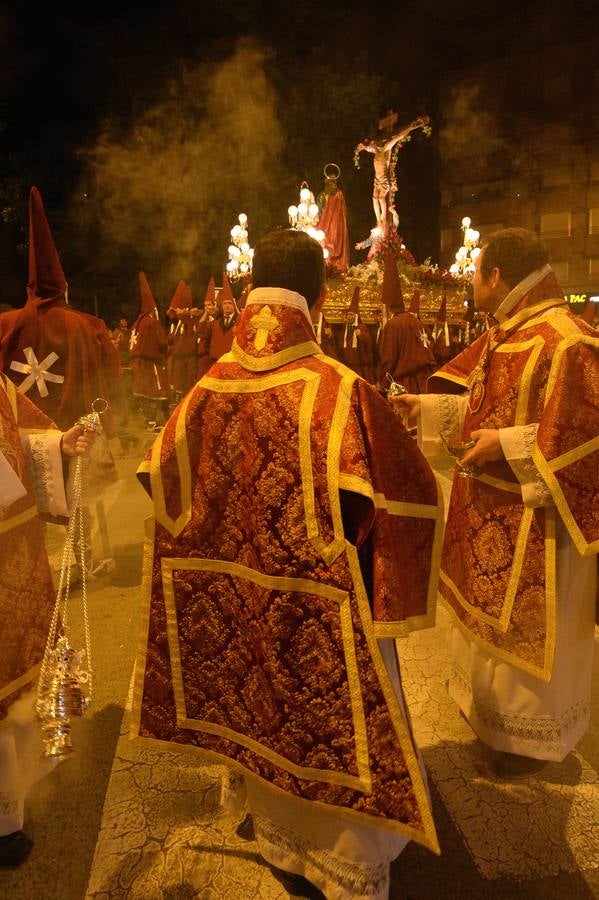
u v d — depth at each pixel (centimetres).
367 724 148
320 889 167
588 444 191
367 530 148
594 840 201
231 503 160
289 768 155
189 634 168
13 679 190
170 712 172
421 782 146
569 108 2364
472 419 223
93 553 450
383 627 145
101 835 206
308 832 168
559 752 214
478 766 233
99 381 361
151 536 168
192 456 163
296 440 148
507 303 215
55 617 180
